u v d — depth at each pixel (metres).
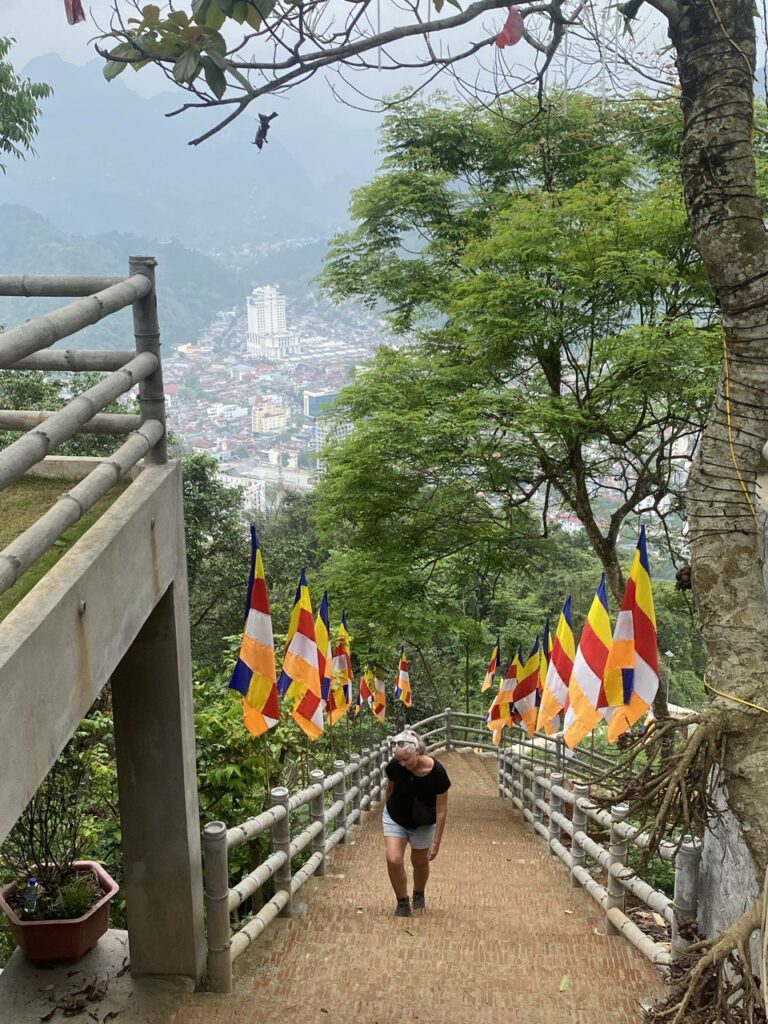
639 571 5.20
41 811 5.39
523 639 21.58
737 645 3.37
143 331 4.14
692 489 3.56
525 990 5.05
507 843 10.49
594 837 10.08
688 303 11.58
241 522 22.02
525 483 13.14
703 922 4.52
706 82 3.36
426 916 6.50
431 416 11.73
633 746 3.50
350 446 12.42
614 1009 4.83
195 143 3.05
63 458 4.51
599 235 11.05
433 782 6.45
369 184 14.88
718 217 3.37
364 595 12.98
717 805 4.12
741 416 3.44
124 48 2.96
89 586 3.26
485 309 11.24
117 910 6.79
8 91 10.49
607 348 10.62
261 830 5.44
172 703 4.45
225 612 21.36
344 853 9.05
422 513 13.30
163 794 4.53
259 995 4.82
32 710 2.75
